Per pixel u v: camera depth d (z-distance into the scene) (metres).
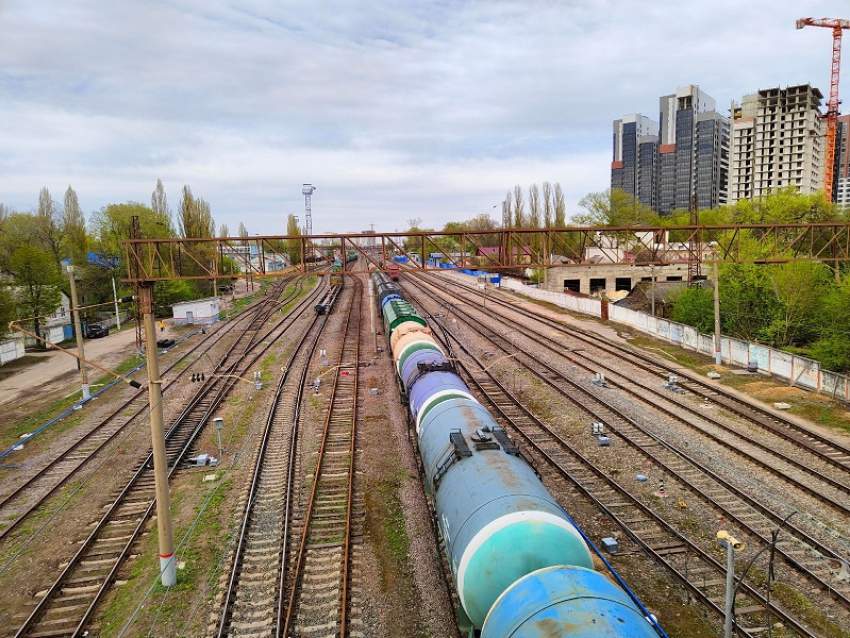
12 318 40.78
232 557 14.34
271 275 16.14
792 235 49.03
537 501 9.84
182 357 39.16
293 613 12.09
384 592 12.81
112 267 60.22
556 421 23.77
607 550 14.16
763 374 30.36
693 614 11.95
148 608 12.65
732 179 140.38
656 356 35.53
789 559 13.47
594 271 64.81
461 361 34.78
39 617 12.55
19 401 30.86
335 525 15.71
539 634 6.98
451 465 11.98
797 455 19.62
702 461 19.38
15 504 17.92
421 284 86.50
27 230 59.25
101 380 34.25
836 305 28.77
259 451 21.08
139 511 17.20
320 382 31.12
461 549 9.73
